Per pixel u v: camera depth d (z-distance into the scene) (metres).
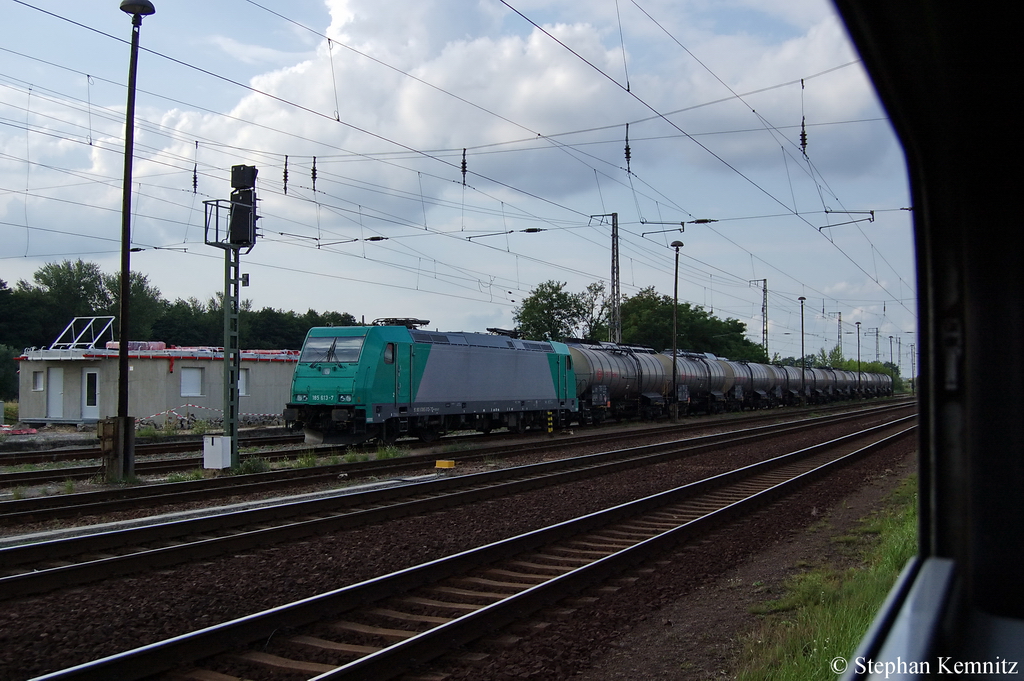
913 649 2.02
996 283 2.56
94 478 16.17
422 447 24.27
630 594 7.94
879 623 2.33
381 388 22.64
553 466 18.42
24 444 24.23
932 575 2.52
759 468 17.94
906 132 2.58
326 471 17.08
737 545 10.41
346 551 9.65
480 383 26.62
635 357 39.41
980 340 2.59
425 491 14.62
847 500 14.52
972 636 2.32
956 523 2.62
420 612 7.26
